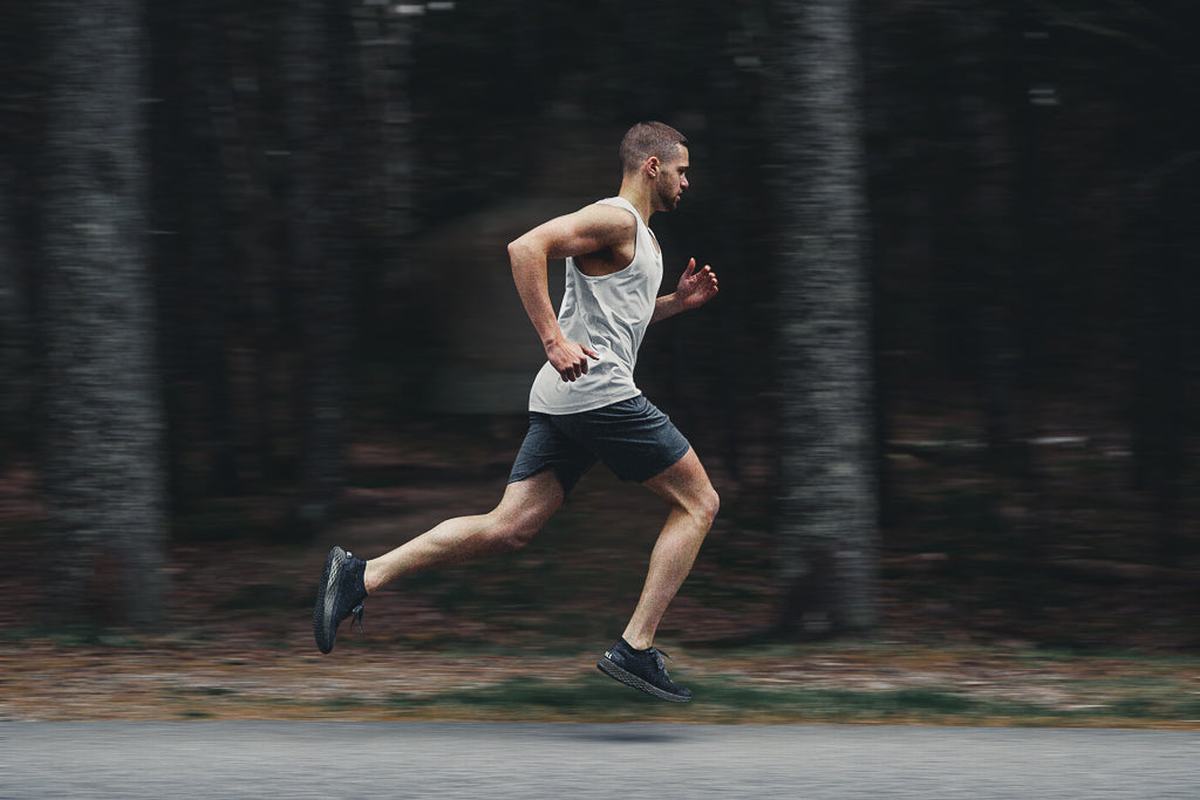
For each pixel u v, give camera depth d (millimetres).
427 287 14672
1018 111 10438
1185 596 9523
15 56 10250
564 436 5285
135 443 8312
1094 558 10375
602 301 5109
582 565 10047
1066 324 11578
